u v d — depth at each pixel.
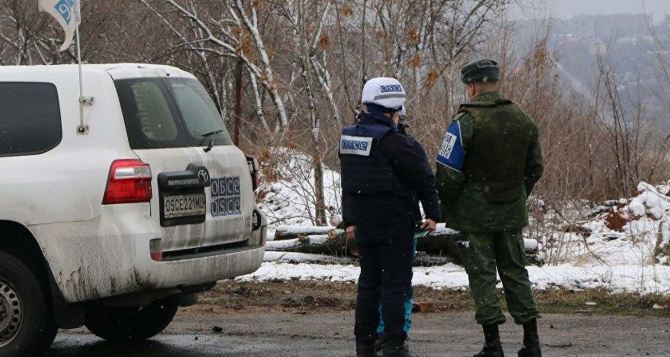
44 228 9.13
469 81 9.20
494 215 9.09
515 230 9.18
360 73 20.09
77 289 9.10
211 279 9.62
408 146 8.96
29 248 9.46
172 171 9.35
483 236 9.16
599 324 11.19
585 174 20.56
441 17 22.70
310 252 15.52
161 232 9.17
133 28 33.94
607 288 12.94
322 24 20.56
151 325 10.83
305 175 19.38
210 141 9.89
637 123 20.97
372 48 20.02
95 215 9.03
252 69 22.66
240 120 22.52
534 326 9.23
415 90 19.59
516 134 9.08
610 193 20.98
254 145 20.27
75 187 9.09
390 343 9.08
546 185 17.41
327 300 13.01
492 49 19.44
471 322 11.52
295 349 10.16
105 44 34.56
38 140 9.37
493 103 9.09
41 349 9.36
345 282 14.20
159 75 9.80
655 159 20.91
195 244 9.55
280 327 11.41
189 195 9.48
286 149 19.42
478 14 23.16
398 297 9.07
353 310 12.49
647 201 18.41
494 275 9.17
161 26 33.25
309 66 20.23
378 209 9.03
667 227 15.14
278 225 19.66
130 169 9.05
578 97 20.72
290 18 21.98
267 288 13.84
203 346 10.48
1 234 9.42
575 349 9.89
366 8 19.84
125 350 10.49
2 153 9.37
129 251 8.97
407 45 20.33
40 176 9.19
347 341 10.52
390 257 9.08
